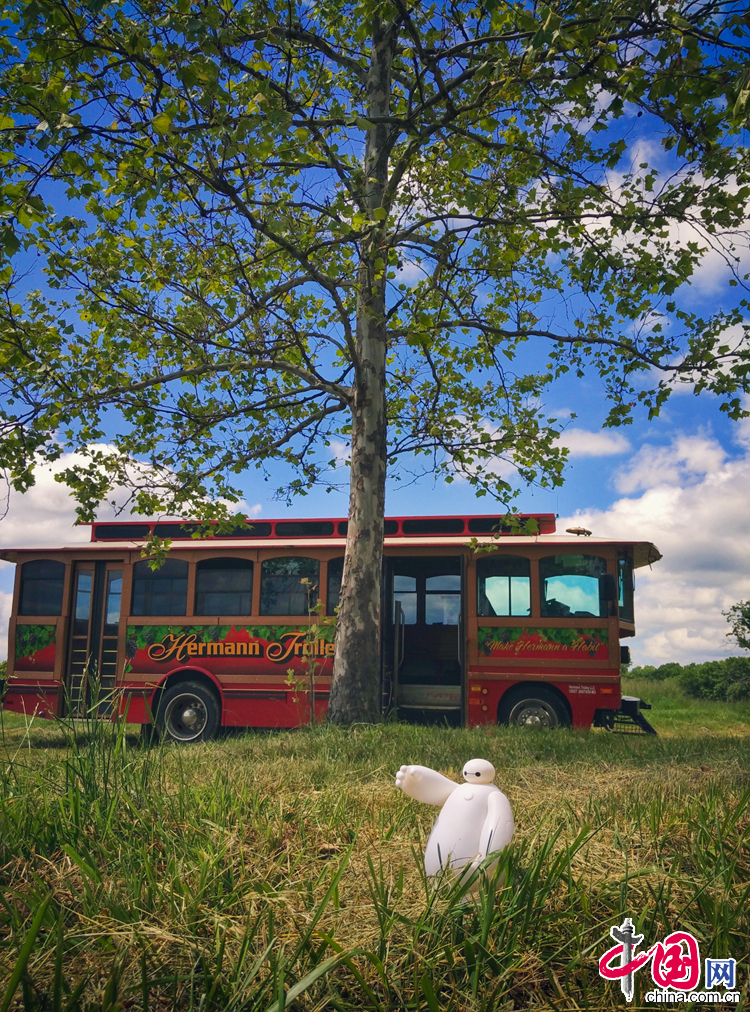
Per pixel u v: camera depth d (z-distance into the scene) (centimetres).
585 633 1147
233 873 289
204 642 1236
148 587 1272
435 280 998
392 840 362
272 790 485
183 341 1047
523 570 1187
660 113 734
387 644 1235
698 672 2145
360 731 866
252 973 195
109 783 376
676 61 677
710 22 679
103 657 1262
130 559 1282
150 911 251
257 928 230
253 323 1070
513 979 215
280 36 794
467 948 213
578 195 902
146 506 1183
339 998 199
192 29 609
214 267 948
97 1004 189
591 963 226
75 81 693
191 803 388
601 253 1046
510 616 1174
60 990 182
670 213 883
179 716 1229
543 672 1146
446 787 307
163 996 205
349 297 1138
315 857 329
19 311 959
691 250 1012
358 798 470
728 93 661
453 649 1293
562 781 560
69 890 268
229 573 1259
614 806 416
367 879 291
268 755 706
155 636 1248
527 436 1224
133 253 983
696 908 256
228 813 382
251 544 1260
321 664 1201
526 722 1140
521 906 241
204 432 1174
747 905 254
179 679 1234
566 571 1173
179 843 316
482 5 753
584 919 243
